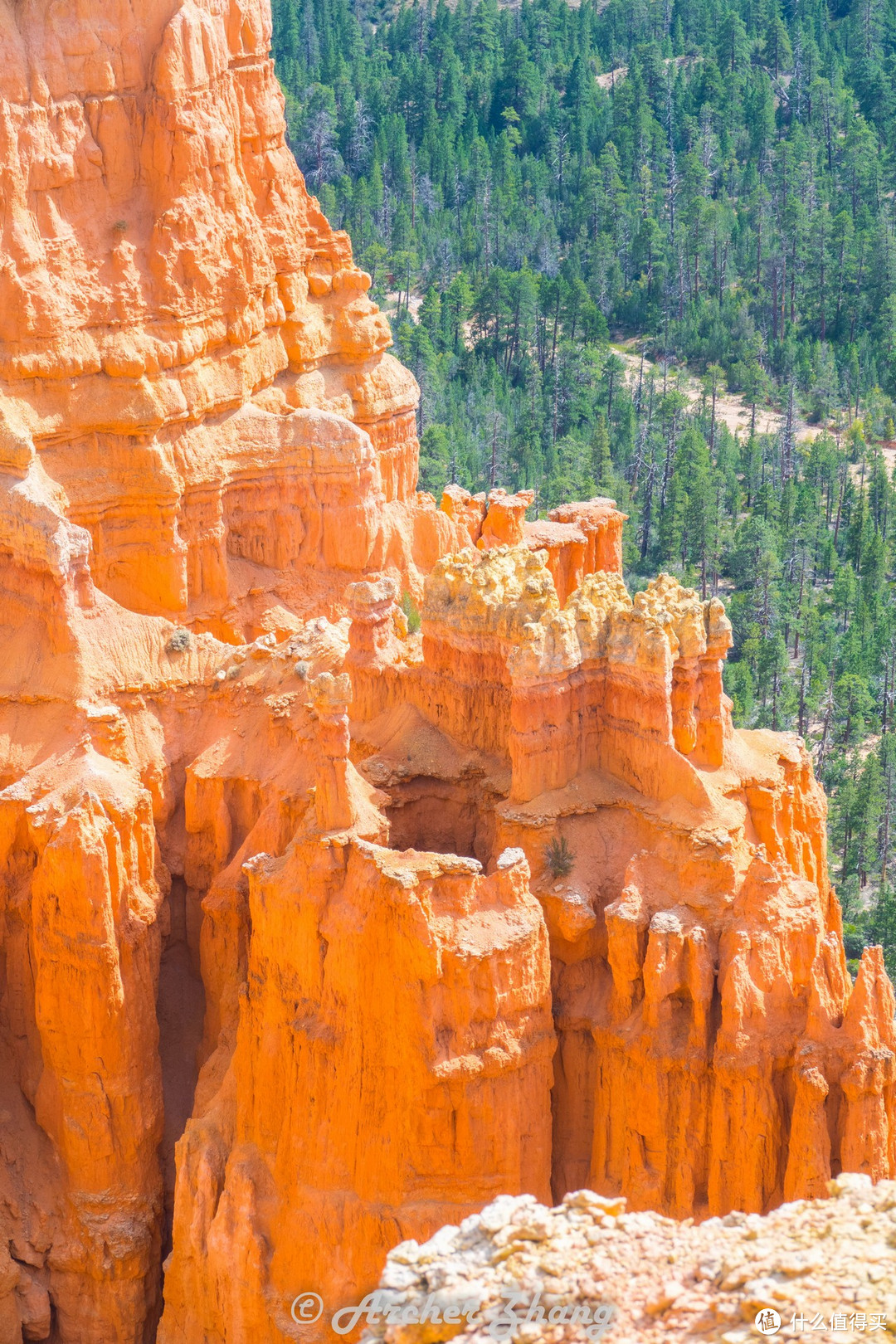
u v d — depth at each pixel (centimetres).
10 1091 8550
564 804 7675
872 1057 7006
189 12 9419
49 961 8112
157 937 8438
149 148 9444
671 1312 5119
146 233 9475
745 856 7531
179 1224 7644
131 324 9350
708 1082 7175
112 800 8256
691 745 7688
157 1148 8369
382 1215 7088
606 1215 5488
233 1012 8162
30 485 8831
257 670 8825
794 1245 5238
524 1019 7150
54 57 9138
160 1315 8462
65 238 9200
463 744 8256
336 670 8588
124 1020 8169
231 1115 7675
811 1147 7012
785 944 7212
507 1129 7125
